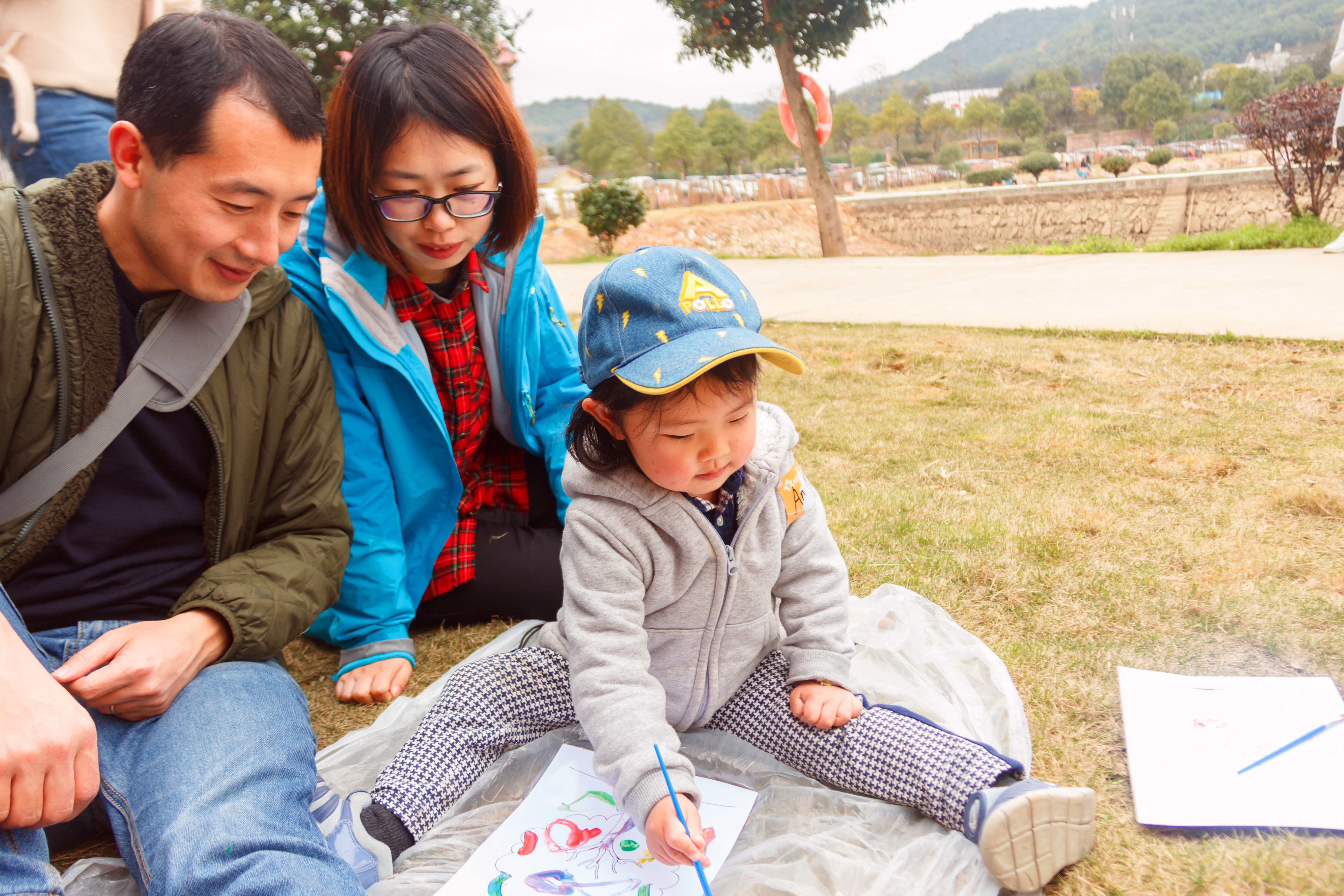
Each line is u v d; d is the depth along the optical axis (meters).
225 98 1.09
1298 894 1.11
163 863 1.03
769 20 12.27
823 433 3.10
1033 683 1.61
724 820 1.30
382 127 1.50
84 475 1.26
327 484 1.50
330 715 1.71
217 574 1.33
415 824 1.32
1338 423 2.73
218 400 1.34
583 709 1.30
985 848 1.12
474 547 2.00
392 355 1.73
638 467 1.35
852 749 1.36
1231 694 1.48
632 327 1.26
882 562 2.11
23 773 0.96
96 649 1.18
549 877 1.22
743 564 1.41
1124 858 1.20
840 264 9.65
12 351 1.18
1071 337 4.16
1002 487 2.50
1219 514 2.20
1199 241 8.41
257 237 1.18
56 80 2.34
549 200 21.23
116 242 1.25
